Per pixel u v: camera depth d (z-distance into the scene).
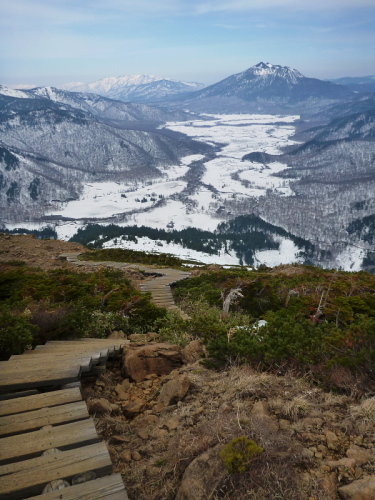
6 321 5.56
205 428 3.17
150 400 4.33
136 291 10.32
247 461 2.53
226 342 5.21
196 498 2.38
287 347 4.59
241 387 3.90
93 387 4.70
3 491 2.31
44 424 3.09
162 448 3.18
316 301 9.70
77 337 6.75
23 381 3.84
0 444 2.78
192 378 4.52
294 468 2.59
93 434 2.91
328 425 3.08
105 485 2.38
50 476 2.45
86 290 10.59
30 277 12.52
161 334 7.20
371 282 13.84
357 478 2.47
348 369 3.98
